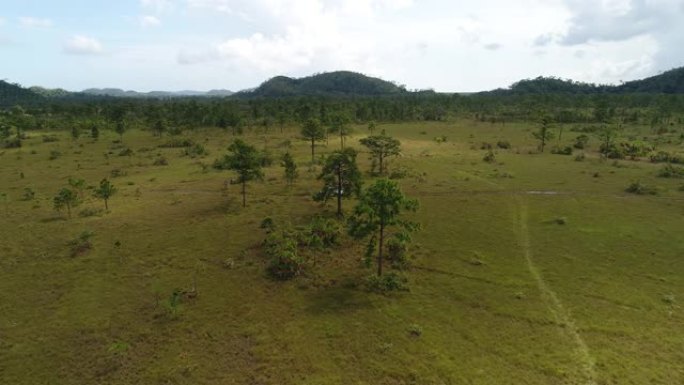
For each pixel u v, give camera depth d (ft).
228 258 174.40
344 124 473.67
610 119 591.78
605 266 168.76
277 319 135.95
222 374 113.19
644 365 114.42
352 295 148.87
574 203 240.12
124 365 117.19
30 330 131.85
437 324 133.18
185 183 287.69
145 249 183.42
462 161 353.31
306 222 209.97
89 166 349.20
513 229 205.67
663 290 151.53
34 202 248.32
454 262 172.65
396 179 294.66
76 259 175.01
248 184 279.90
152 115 589.73
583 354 118.73
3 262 172.55
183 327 132.26
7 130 481.05
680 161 338.13
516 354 119.14
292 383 109.50
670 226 205.36
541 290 152.05
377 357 118.52
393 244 176.96
